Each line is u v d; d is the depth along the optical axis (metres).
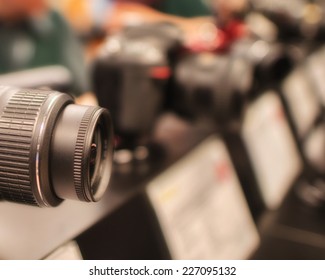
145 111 0.60
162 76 0.60
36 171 0.38
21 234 0.47
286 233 0.78
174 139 0.70
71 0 1.72
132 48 0.59
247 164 0.79
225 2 0.85
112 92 0.59
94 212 0.51
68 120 0.39
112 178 0.58
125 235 0.53
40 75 0.69
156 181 0.59
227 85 0.61
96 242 0.49
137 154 0.63
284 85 1.03
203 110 0.63
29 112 0.39
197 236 0.63
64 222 0.49
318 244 0.75
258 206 0.80
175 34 0.64
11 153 0.38
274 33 1.13
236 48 0.76
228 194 0.72
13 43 1.35
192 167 0.66
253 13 1.01
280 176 0.90
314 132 1.20
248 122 0.81
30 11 1.34
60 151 0.38
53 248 0.45
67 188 0.39
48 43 1.42
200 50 0.71
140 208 0.56
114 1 1.52
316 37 1.35
